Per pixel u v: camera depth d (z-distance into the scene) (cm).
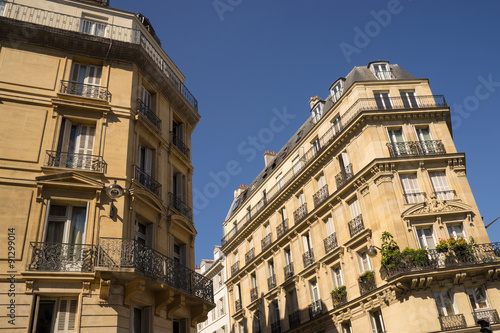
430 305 2123
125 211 1559
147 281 1455
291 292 3244
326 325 2770
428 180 2500
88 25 1911
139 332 1501
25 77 1659
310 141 3306
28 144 1544
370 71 3158
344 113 2931
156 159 1900
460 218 2403
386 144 2623
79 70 1811
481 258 2239
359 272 2569
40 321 1310
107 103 1742
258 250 3778
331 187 2950
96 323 1324
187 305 1806
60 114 1650
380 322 2378
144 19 2308
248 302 3784
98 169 1587
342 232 2759
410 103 2828
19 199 1439
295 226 3219
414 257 2191
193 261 2023
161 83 2070
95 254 1420
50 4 1856
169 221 1847
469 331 2086
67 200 1495
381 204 2452
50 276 1334
